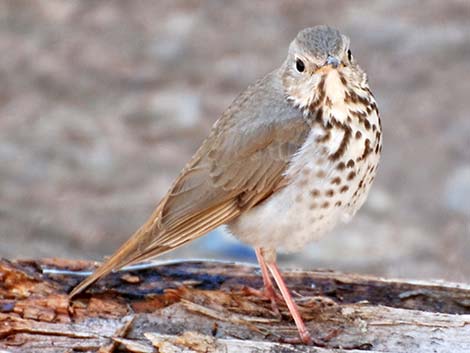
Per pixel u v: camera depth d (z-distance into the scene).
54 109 19.88
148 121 19.44
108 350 9.32
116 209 16.83
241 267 10.88
